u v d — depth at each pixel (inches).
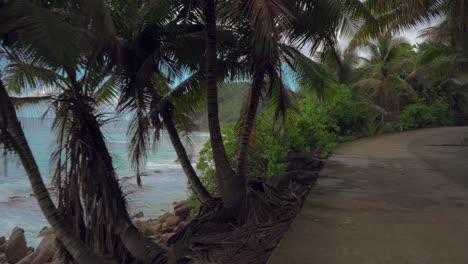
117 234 258.8
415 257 123.0
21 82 257.4
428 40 659.4
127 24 282.4
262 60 278.8
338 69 346.9
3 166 227.9
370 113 995.9
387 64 1139.3
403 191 231.0
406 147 532.1
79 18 212.7
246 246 209.0
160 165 1259.2
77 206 251.0
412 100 1261.1
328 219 168.9
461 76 1030.4
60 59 183.3
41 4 214.5
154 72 309.0
